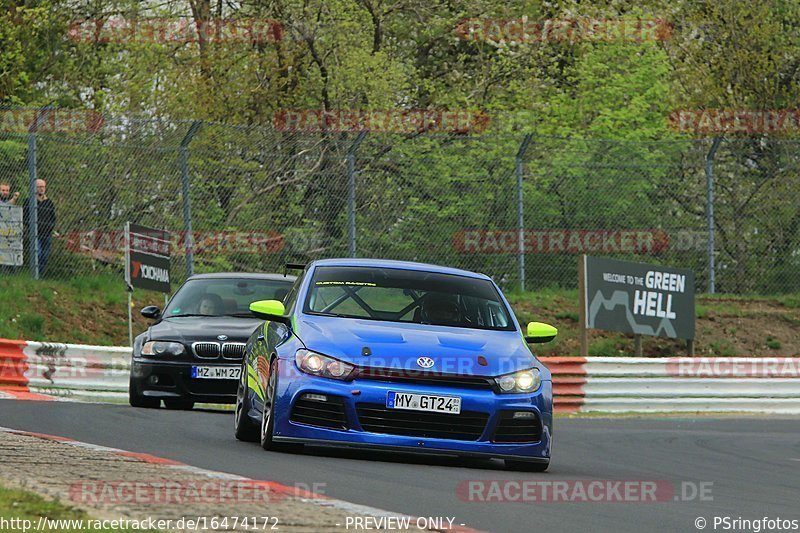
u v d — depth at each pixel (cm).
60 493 2075
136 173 7556
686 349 8206
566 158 8325
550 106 10500
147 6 10431
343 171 7812
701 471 3541
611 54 10625
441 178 8031
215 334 4734
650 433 5119
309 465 2836
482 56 11569
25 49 9800
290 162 7812
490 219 8075
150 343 4731
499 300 3497
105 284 7650
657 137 9988
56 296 7262
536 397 3088
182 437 3434
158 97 9688
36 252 7331
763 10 10844
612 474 3259
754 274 8719
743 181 8688
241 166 7738
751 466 3800
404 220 7938
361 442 2956
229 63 10050
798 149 8756
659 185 8394
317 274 3484
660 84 10288
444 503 2367
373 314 3306
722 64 10956
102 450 2806
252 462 2828
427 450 2970
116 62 10112
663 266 7606
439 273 3550
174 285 7506
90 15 10406
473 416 3008
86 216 7525
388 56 10944
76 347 5653
